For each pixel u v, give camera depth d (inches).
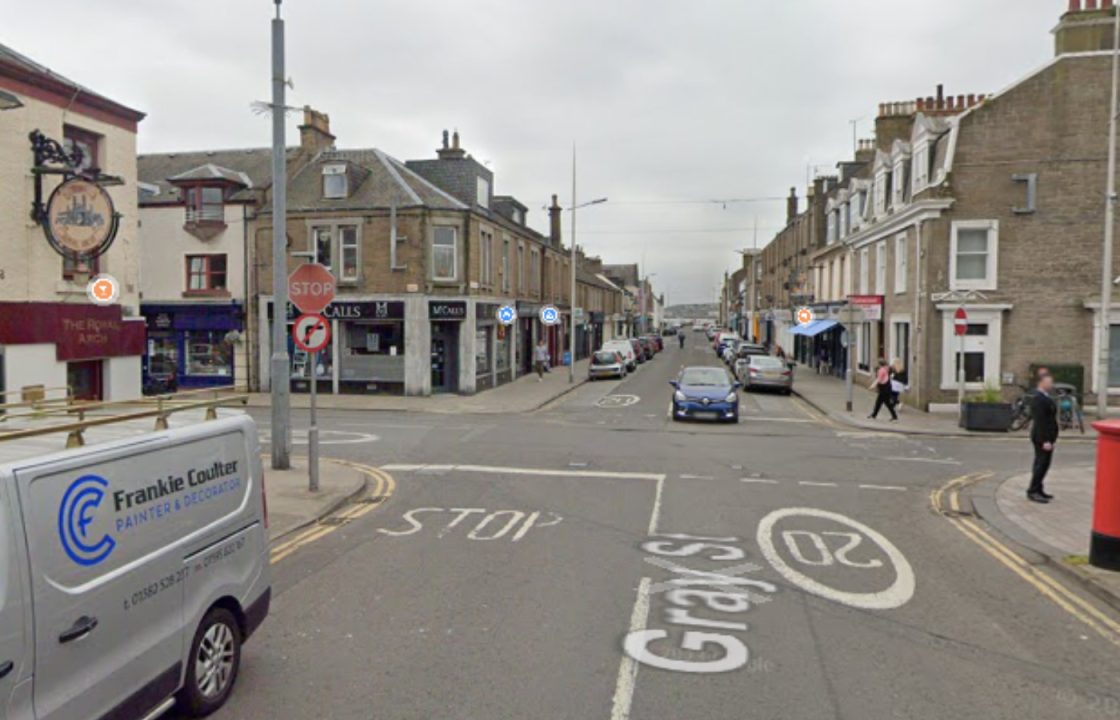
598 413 888.9
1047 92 828.0
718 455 581.3
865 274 1188.5
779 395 1148.5
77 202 530.9
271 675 204.4
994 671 209.5
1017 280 839.1
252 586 208.7
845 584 283.6
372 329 1070.4
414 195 1047.6
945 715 184.7
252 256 1075.9
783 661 214.5
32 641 136.1
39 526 140.1
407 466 530.6
